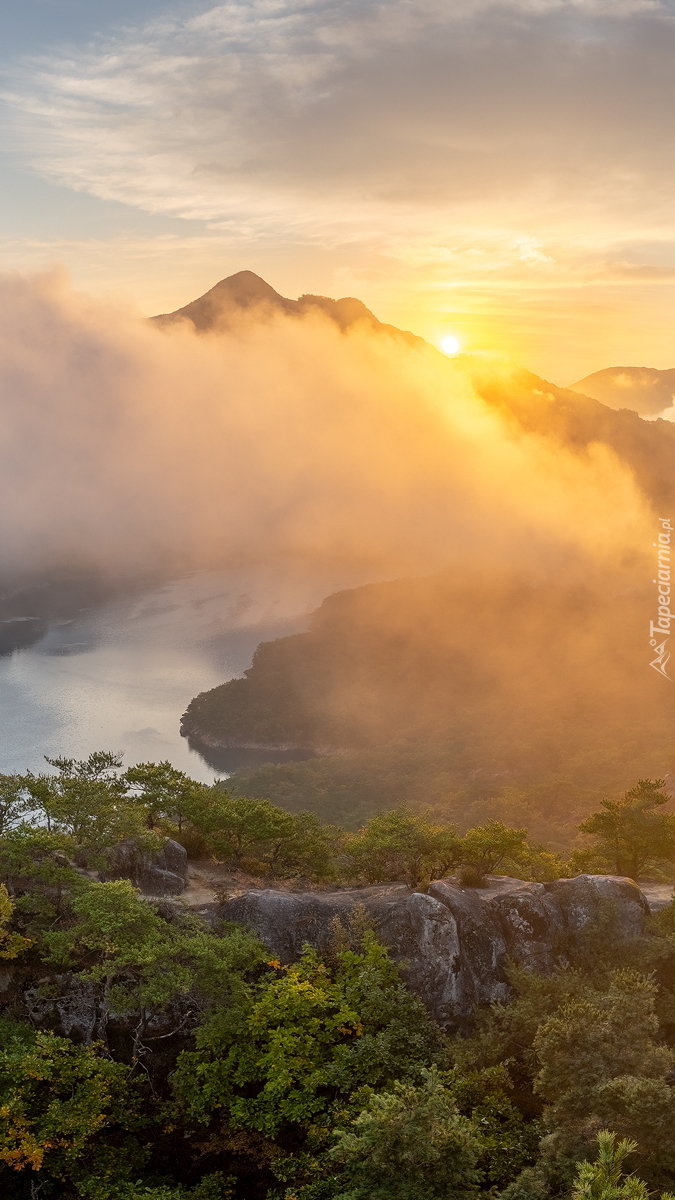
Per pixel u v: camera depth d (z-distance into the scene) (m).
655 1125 27.61
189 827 58.69
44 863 45.28
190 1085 39.69
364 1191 29.58
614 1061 31.02
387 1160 28.95
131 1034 41.91
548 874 63.34
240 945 42.47
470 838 53.50
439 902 46.03
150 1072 41.22
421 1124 29.34
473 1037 41.50
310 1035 40.41
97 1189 35.25
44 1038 37.41
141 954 39.81
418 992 44.16
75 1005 41.88
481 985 45.06
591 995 37.34
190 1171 38.06
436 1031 41.38
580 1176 24.80
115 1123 38.72
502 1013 40.25
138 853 49.94
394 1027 40.50
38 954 43.06
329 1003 41.62
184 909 47.22
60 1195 36.75
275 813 57.38
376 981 42.31
